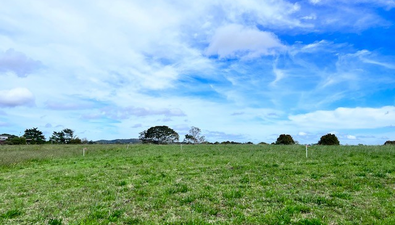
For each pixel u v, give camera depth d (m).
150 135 133.75
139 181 16.55
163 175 18.48
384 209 9.84
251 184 14.57
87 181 17.38
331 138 52.91
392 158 22.38
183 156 31.81
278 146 45.03
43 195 13.82
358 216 9.26
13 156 32.50
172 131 138.00
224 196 12.25
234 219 9.30
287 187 13.66
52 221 9.48
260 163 22.14
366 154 25.53
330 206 10.48
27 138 107.44
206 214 10.06
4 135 116.81
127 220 9.55
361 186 13.27
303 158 24.53
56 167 25.33
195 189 13.84
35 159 30.97
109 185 15.77
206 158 28.36
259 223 8.97
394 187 12.98
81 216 10.05
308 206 10.43
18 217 10.38
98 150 46.19
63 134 113.12
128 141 118.12
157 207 11.06
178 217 9.80
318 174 16.41
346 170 17.38
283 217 9.30
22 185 16.69
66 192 14.35
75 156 36.00
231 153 33.03
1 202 12.67
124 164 26.06
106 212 10.41
